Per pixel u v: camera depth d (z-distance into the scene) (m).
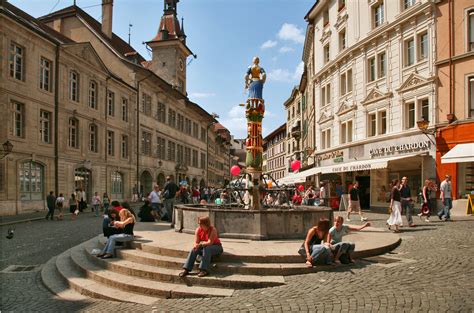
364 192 26.84
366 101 24.91
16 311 6.15
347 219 17.00
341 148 28.17
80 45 29.61
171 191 16.23
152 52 53.41
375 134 24.39
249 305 5.64
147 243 8.62
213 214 9.59
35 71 25.09
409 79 21.36
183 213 10.70
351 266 7.64
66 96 28.28
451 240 10.53
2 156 21.97
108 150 34.47
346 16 27.30
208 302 5.93
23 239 13.56
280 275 7.05
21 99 23.70
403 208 14.02
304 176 29.86
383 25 23.16
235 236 9.33
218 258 7.46
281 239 9.29
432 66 20.02
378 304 5.36
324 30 31.92
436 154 19.67
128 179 37.66
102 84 33.28
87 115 30.86
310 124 38.88
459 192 18.66
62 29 39.72
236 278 6.74
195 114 60.03
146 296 6.56
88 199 31.16
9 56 22.86
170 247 8.07
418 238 11.02
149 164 42.31
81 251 10.09
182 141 53.66
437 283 6.29
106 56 39.31
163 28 53.84
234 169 13.60
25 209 23.89
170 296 6.41
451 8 19.30
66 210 26.55
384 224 15.12
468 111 18.64
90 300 6.65
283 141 69.81
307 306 5.45
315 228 7.59
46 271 8.77
